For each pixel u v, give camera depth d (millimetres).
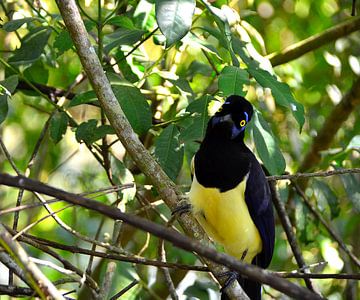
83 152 15375
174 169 9641
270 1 14977
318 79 14680
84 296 12328
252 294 9898
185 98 11016
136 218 5762
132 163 12141
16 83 9602
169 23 8430
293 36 15258
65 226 8102
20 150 15062
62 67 14062
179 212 8664
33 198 13602
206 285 11367
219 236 9438
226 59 11391
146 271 13266
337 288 14336
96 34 12148
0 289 7859
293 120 14219
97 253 7941
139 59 11156
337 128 13250
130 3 10539
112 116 8227
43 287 6301
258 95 13055
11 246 6352
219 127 9062
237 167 8977
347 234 14117
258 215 9336
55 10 13750
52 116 10312
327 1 15008
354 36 14961
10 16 11875
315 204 13367
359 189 11539
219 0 10719
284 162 9297
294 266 13938
